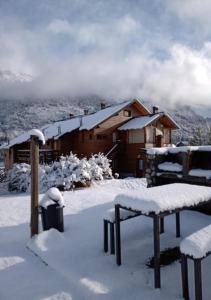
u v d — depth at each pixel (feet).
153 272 15.37
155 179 28.27
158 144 82.02
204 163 26.37
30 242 20.01
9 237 21.93
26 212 29.81
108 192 41.09
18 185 53.72
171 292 13.41
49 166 49.16
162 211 13.64
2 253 18.95
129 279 14.64
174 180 27.32
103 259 16.99
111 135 84.99
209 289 13.51
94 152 81.92
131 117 89.04
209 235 12.03
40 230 22.27
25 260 17.85
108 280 14.53
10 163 103.81
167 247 18.10
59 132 90.12
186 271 12.67
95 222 24.40
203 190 16.20
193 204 14.98
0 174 65.77
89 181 47.80
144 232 20.71
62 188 45.16
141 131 79.36
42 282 15.05
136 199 14.67
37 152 21.30
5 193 53.83
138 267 15.94
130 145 82.33
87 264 16.43
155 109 90.43
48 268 16.65
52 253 18.06
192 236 12.09
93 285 13.99
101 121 81.20
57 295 13.74
